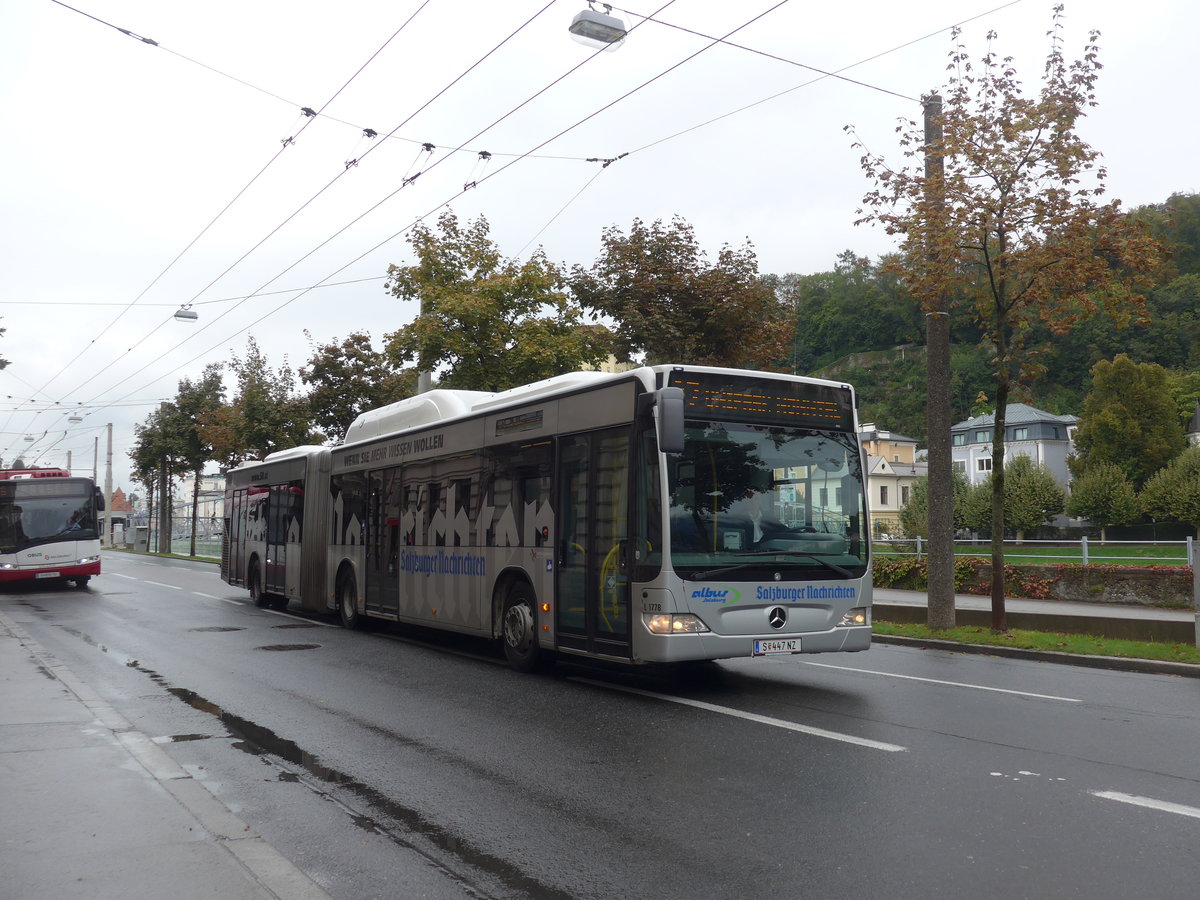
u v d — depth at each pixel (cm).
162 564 4584
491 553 1220
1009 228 1338
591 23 1220
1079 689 1002
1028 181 1332
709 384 969
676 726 827
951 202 1337
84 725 810
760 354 2094
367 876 490
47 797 595
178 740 799
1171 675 1116
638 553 945
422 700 972
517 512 1169
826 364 12762
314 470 1877
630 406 978
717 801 602
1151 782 628
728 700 948
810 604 978
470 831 557
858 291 12938
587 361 2466
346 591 1695
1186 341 10175
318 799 627
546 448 1118
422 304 2444
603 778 662
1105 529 6994
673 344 1984
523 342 2373
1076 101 1281
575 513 1055
